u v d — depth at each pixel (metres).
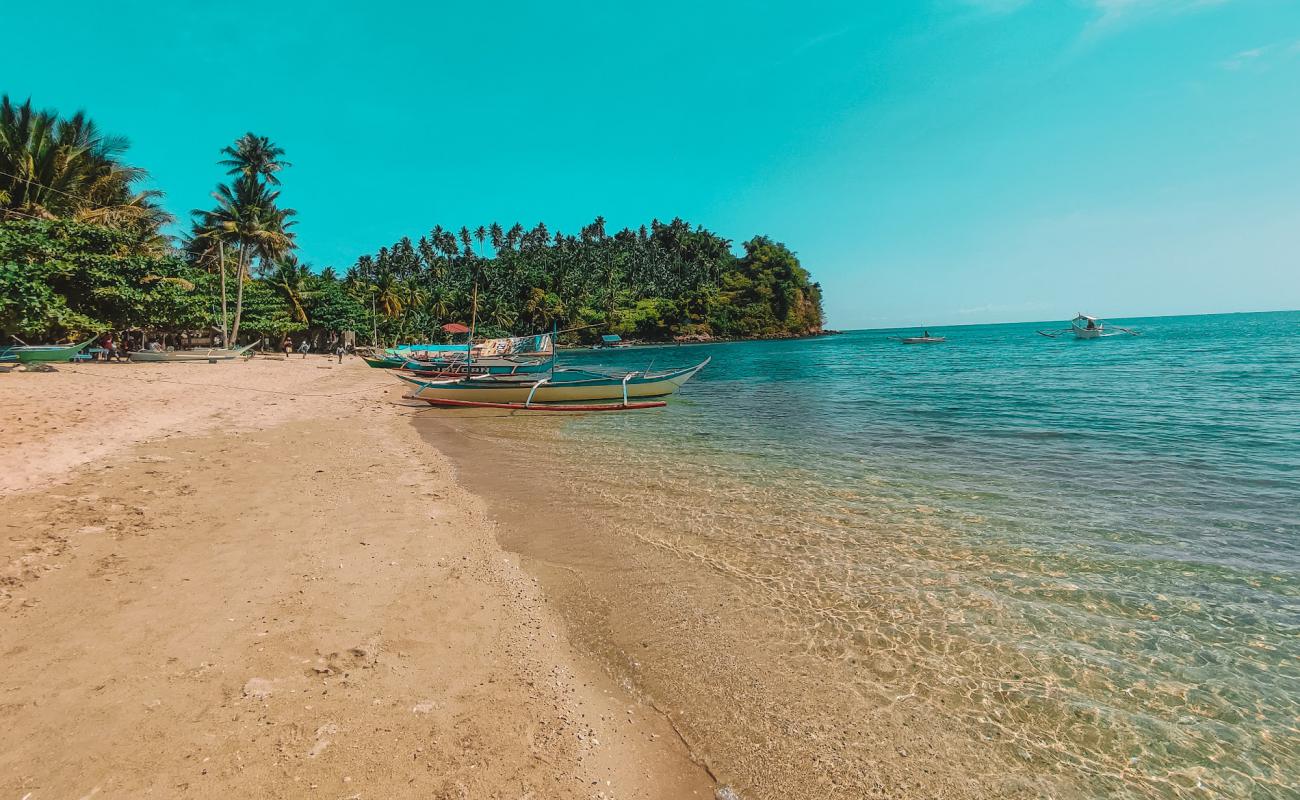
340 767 3.51
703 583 6.74
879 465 12.82
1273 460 12.65
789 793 3.70
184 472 9.79
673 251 162.75
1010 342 99.94
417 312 95.00
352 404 22.61
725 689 4.77
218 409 17.34
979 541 8.07
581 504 9.81
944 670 5.07
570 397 23.59
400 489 10.05
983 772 3.92
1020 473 11.96
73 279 27.30
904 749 4.12
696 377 43.62
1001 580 6.84
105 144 33.47
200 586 5.74
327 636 5.02
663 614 6.01
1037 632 5.69
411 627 5.31
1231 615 5.98
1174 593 6.48
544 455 14.05
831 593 6.50
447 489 10.40
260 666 4.48
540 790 3.51
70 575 5.71
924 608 6.16
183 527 7.27
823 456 13.84
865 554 7.62
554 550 7.71
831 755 4.05
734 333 137.50
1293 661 5.19
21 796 3.12
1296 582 6.70
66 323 25.58
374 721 3.97
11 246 23.45
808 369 50.44
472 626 5.44
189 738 3.65
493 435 17.17
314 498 9.00
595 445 15.46
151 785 3.26
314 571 6.31
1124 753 4.11
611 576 6.91
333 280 80.12
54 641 4.59
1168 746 4.18
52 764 3.36
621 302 133.62
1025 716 4.49
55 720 3.71
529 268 135.12
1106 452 13.88
